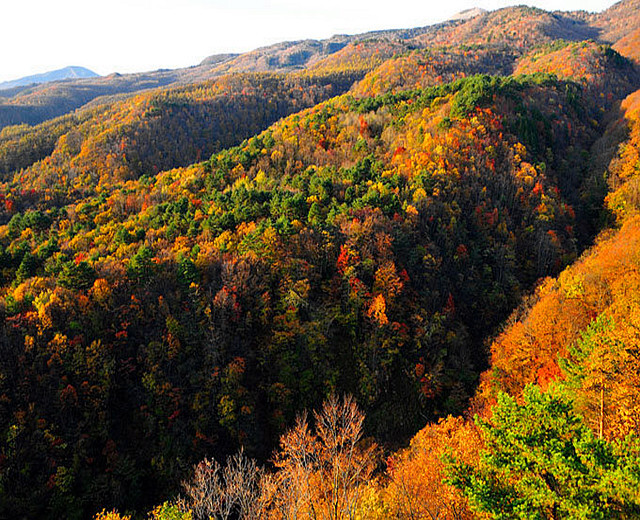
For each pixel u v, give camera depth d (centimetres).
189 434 6444
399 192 10281
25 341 6362
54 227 11525
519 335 6147
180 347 7088
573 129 15550
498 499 1877
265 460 6450
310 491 2697
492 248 9838
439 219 9712
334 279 8212
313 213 9338
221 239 9044
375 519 2752
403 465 4062
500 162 12012
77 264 8088
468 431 3266
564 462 1759
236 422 6581
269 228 8462
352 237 8644
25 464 5534
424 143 11912
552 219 10575
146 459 6209
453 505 2505
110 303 7275
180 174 14450
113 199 13038
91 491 5666
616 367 2809
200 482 3014
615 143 13938
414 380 7500
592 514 1612
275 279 8181
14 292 7644
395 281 8006
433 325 7931
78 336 6669
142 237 9912
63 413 6075
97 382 6431
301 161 13625
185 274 7681
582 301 6078
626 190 10775
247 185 12169
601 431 2703
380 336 7600
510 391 5809
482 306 9150
